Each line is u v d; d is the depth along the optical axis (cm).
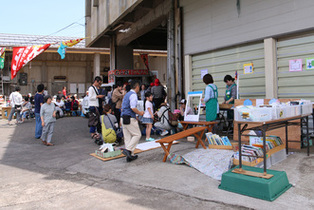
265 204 303
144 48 1597
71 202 337
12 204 337
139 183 397
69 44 1113
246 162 403
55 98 1705
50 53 2333
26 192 379
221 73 814
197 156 500
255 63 716
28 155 630
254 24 698
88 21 1470
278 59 665
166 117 750
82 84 2558
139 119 752
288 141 543
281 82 660
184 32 926
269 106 407
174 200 329
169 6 974
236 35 746
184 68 934
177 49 948
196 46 877
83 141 783
